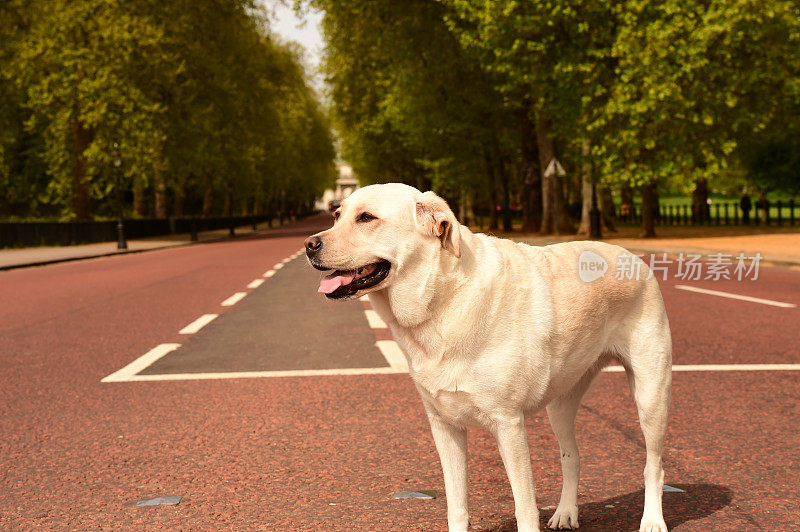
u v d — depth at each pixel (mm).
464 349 2727
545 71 26875
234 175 51750
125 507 3615
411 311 2709
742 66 25391
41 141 47344
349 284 2699
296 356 7535
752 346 7484
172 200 71438
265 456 4371
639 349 3201
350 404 5535
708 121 24016
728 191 66375
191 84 41094
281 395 5863
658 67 23516
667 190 47812
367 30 37375
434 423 2959
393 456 4332
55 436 4844
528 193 37219
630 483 3824
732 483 3783
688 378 6125
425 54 35375
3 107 43406
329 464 4211
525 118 36625
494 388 2746
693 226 40875
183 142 41344
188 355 7672
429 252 2699
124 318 10711
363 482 3912
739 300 11266
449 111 36844
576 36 26547
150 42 37219
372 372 6656
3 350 8172
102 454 4457
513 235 35156
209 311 11383
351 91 46656
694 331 8469
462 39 28391
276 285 15508
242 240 41938
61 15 37969
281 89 57688
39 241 34031
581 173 29469
